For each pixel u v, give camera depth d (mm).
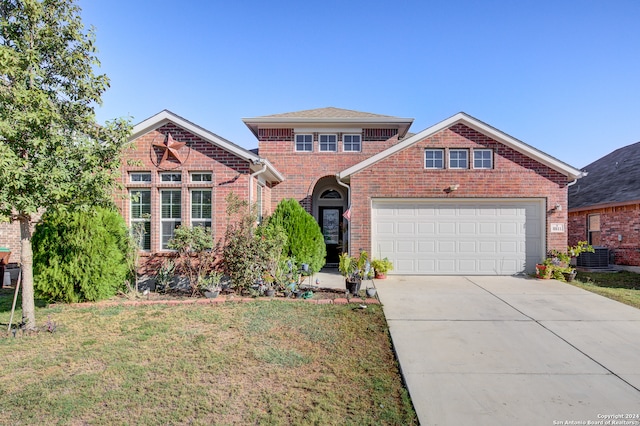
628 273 13117
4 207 5777
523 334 6215
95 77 6668
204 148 10023
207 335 6035
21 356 5180
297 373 4691
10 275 11078
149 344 5625
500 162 11711
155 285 9633
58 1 6262
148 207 10156
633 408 3875
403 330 6383
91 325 6570
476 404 3959
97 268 8023
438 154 11852
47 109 5711
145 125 9930
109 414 3678
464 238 11859
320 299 8508
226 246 9469
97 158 6262
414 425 3574
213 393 4125
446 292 9336
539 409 3857
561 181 11625
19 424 3498
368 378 4590
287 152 14695
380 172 11789
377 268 11211
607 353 5395
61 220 7883
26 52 5855
